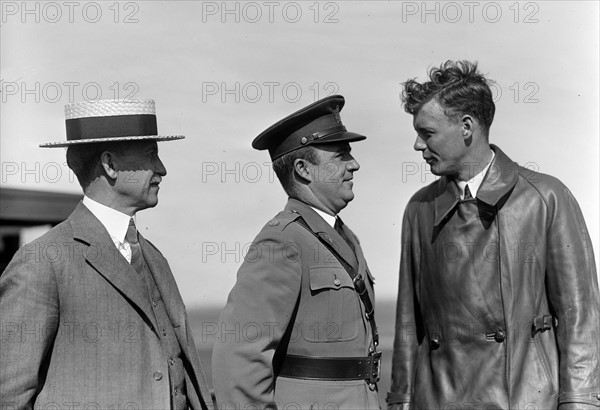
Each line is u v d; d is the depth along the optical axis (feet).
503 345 12.69
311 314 12.01
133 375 10.62
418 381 13.42
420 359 13.50
